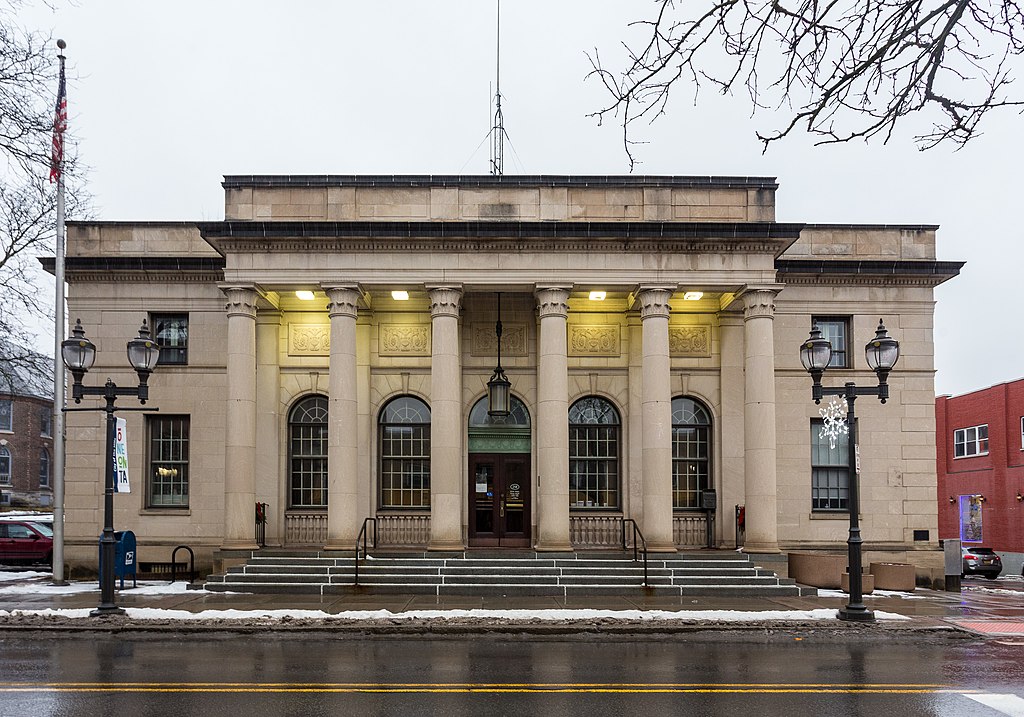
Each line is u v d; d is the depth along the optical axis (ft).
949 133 20.34
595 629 49.42
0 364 127.85
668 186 75.72
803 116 20.93
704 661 41.37
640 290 73.26
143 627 49.14
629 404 80.79
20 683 35.60
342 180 75.41
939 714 30.91
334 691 34.22
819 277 83.46
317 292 77.30
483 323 82.07
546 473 70.69
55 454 76.74
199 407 82.12
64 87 71.77
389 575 66.74
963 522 157.79
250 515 72.28
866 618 53.11
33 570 98.68
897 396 83.41
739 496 79.87
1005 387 145.48
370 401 80.94
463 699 32.91
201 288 83.30
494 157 91.61
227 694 33.60
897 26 19.86
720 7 19.92
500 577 66.49
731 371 81.15
